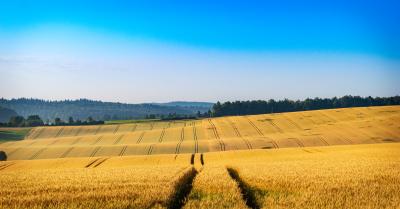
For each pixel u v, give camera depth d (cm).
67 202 1562
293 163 3328
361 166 2658
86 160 5391
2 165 5075
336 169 2548
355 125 9356
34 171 3441
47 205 1544
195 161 4956
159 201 1534
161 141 9138
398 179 1933
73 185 2062
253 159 4619
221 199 1530
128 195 1655
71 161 5316
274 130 9675
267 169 2742
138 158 5441
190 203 1474
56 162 5262
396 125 9050
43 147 8694
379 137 8138
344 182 1864
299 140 8231
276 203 1420
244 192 1814
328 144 7781
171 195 1677
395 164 2767
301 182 1919
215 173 2498
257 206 1516
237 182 2033
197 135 9594
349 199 1428
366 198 1422
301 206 1344
